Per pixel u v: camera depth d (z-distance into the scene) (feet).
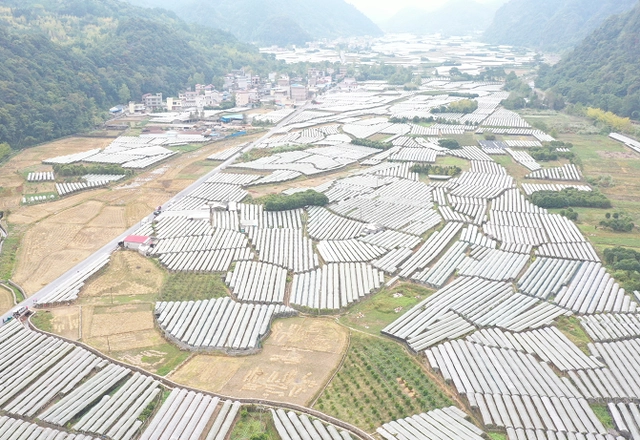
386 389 222.69
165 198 452.35
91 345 254.27
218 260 336.49
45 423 207.00
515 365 234.99
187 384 226.58
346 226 391.65
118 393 219.82
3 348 250.16
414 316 276.00
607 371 232.32
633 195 456.86
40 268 328.29
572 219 404.98
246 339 252.62
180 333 258.16
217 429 200.44
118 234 378.53
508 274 319.88
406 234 377.91
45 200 440.86
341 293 297.74
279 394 220.43
